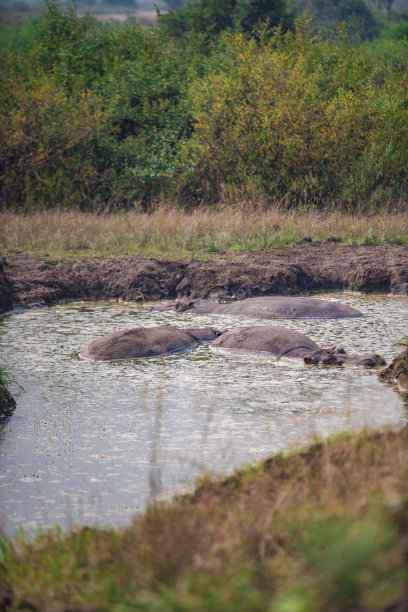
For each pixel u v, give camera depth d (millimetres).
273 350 32938
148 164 80750
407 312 42281
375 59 95375
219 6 125375
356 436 15945
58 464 20469
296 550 10812
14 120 77875
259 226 63406
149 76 88188
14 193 78312
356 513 10922
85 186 80062
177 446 21516
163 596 10359
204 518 12750
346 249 57594
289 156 76500
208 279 49438
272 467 15906
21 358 32719
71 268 51438
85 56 93188
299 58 83812
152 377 29422
